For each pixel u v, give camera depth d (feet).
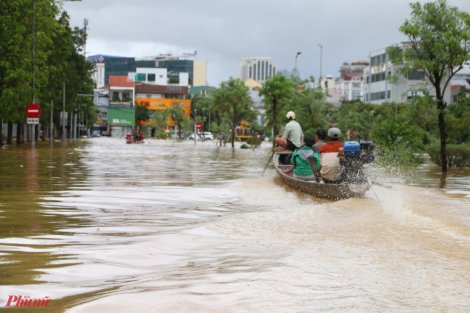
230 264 17.28
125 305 13.20
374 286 14.89
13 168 58.29
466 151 72.13
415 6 64.75
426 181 50.67
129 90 385.09
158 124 331.16
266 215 27.53
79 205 30.83
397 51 68.64
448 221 25.46
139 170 58.65
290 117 55.62
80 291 14.38
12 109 115.24
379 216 27.22
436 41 64.49
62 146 136.56
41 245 19.90
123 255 18.39
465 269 16.71
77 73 199.31
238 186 41.75
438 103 66.74
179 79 450.71
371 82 277.85
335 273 16.19
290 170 45.85
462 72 231.30
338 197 34.24
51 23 129.90
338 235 22.11
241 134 272.10
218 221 25.71
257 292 14.26
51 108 157.38
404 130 75.36
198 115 378.94
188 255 18.57
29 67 121.39
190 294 14.06
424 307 13.28
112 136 368.27
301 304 13.35
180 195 36.24
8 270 16.38
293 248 19.72
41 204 30.96
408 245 20.20
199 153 107.76
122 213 28.17
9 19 112.16
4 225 24.11
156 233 22.50
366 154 36.76
